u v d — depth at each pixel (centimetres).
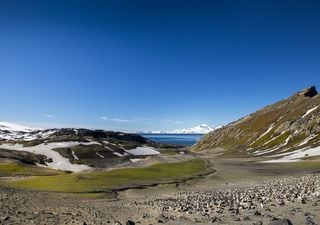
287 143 19175
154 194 6194
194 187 7119
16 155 15300
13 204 3569
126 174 8969
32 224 2181
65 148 17125
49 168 13088
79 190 6638
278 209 1844
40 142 18462
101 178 8162
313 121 19162
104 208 3612
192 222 1733
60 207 3656
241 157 18225
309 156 14000
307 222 1374
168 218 2053
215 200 3136
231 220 1634
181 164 11494
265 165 12481
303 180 4084
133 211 3081
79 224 2152
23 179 8206
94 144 18462
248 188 4575
